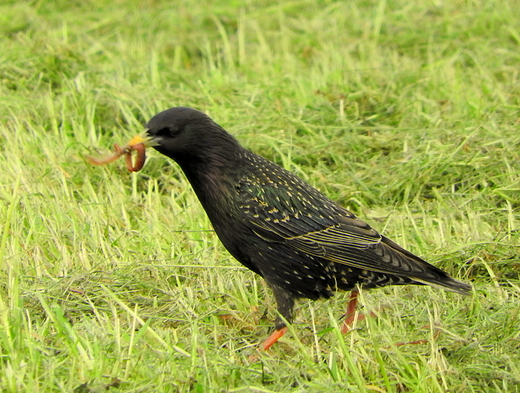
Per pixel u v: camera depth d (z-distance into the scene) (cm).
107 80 1454
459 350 864
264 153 1300
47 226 1077
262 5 1892
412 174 1213
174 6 1891
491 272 1008
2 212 1084
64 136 1305
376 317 941
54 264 1020
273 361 859
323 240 946
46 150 1252
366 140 1300
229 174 945
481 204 1170
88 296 952
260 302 999
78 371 783
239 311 957
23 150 1252
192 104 1416
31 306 929
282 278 955
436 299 955
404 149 1270
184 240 1088
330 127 1331
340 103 1376
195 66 1727
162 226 1105
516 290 980
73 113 1366
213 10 1848
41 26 1723
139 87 1442
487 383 827
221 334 912
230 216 948
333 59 1616
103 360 795
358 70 1504
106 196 1192
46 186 1184
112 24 1809
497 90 1433
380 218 1149
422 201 1205
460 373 830
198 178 956
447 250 1052
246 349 907
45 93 1419
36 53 1497
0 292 945
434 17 1795
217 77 1535
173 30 1806
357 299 968
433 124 1338
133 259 1027
